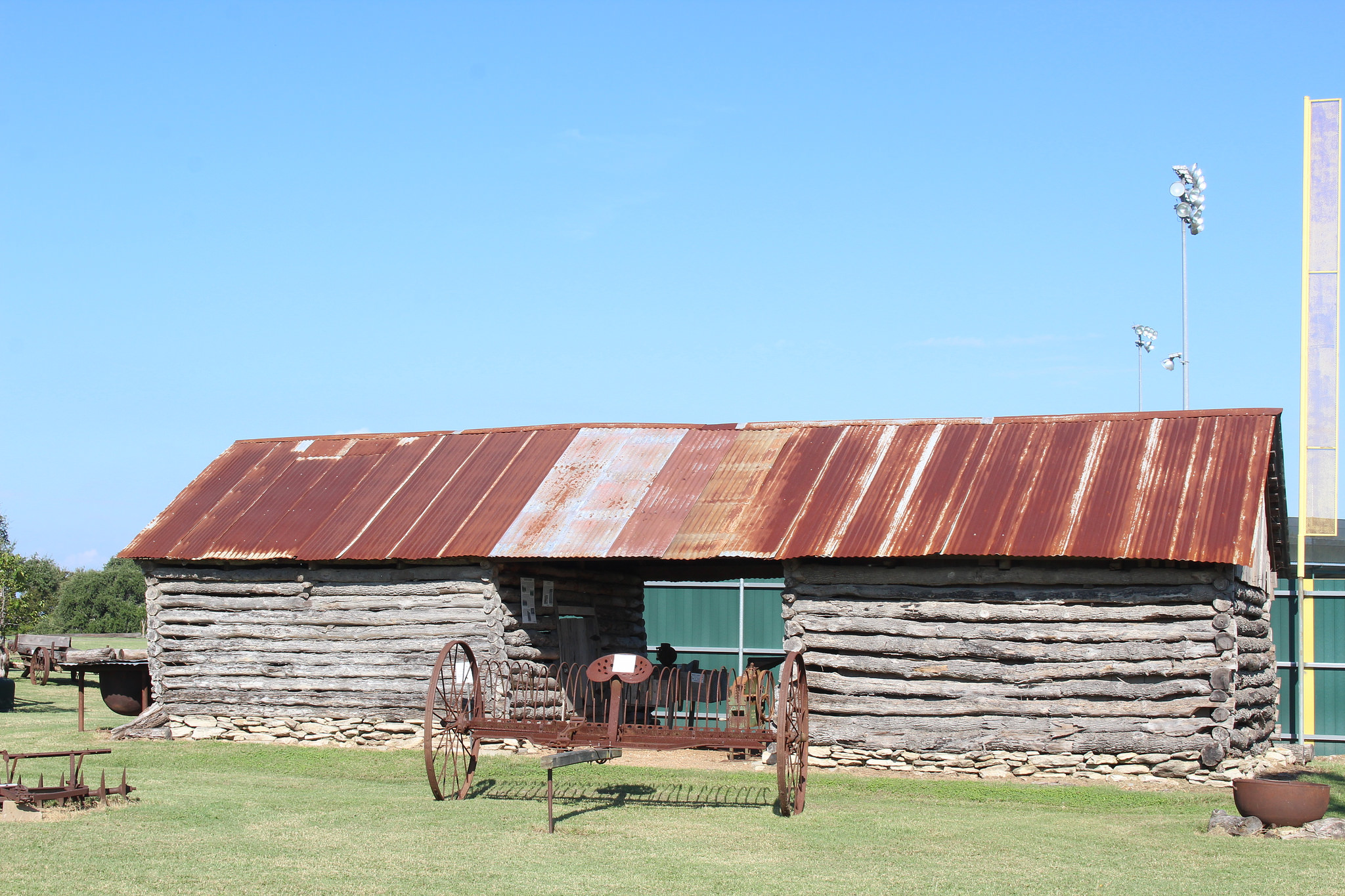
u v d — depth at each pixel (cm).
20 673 3547
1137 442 1755
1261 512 1838
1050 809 1415
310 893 947
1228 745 1536
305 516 2022
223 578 1988
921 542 1641
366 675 1880
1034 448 1798
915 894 972
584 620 2081
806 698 1443
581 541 1797
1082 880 1028
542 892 962
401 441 2227
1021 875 1048
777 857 1121
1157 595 1567
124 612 7288
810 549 1678
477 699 1471
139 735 1967
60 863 1032
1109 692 1568
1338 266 2045
